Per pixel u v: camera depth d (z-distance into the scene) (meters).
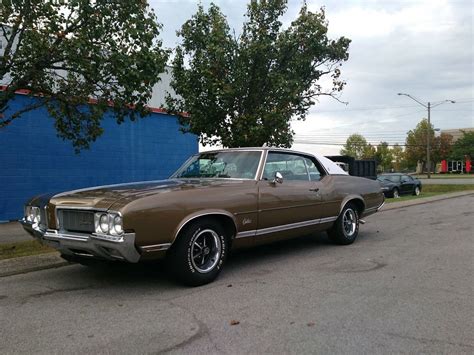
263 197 5.98
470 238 8.48
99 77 7.63
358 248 7.57
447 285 5.16
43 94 8.78
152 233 4.72
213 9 11.08
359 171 23.22
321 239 8.45
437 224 10.74
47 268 6.35
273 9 10.69
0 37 10.07
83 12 6.92
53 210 5.18
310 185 6.94
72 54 7.05
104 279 5.66
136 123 16.33
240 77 10.34
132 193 4.95
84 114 8.77
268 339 3.64
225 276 5.69
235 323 4.00
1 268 6.12
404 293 4.85
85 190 5.46
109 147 15.48
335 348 3.44
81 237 4.81
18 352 3.47
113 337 3.73
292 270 5.98
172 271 5.14
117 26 7.49
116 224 4.58
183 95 11.02
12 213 12.98
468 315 4.14
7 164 12.88
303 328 3.86
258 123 10.55
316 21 10.59
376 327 3.86
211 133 11.04
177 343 3.59
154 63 7.66
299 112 11.65
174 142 17.62
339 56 11.30
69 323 4.09
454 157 84.12
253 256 6.92
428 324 3.92
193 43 11.14
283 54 10.68
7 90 7.46
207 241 5.38
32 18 6.96
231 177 6.23
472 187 30.30
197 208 5.13
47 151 13.79
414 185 25.28
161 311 4.37
